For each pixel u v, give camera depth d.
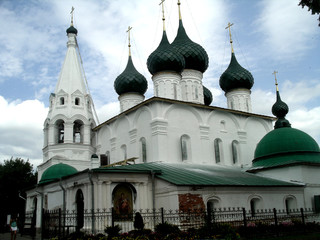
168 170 25.05
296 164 28.33
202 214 20.52
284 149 29.94
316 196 28.06
